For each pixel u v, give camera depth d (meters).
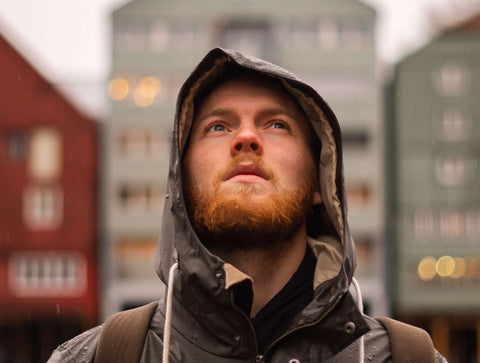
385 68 32.50
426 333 2.05
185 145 2.13
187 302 1.90
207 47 31.00
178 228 1.93
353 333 1.84
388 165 31.50
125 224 30.11
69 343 2.07
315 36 31.41
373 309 30.19
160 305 2.08
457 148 30.09
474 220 29.98
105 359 1.94
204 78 2.07
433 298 29.64
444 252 29.83
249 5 31.36
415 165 30.19
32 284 29.80
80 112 30.00
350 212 30.53
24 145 30.08
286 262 2.03
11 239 29.72
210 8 31.16
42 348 29.70
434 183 30.06
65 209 29.81
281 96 2.11
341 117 30.80
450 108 30.19
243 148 1.97
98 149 30.44
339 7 31.48
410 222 30.06
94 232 30.09
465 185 29.97
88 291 29.77
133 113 30.41
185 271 1.88
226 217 1.92
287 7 31.50
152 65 30.72
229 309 1.83
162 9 30.92
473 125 30.09
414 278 29.92
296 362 1.83
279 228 1.95
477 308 29.55
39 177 29.88
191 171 2.05
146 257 30.25
